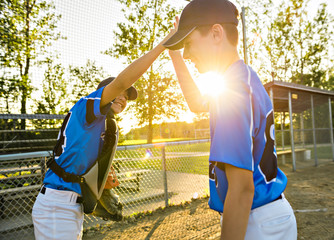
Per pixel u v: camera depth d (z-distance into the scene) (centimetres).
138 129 1482
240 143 62
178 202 464
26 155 279
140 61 118
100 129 131
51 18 731
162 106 1502
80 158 129
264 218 75
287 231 76
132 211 407
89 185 131
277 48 2339
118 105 152
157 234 325
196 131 4084
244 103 66
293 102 1045
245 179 62
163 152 445
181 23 79
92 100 126
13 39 847
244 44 609
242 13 626
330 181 669
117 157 430
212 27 75
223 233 62
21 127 742
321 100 1110
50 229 122
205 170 779
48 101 784
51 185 130
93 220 378
